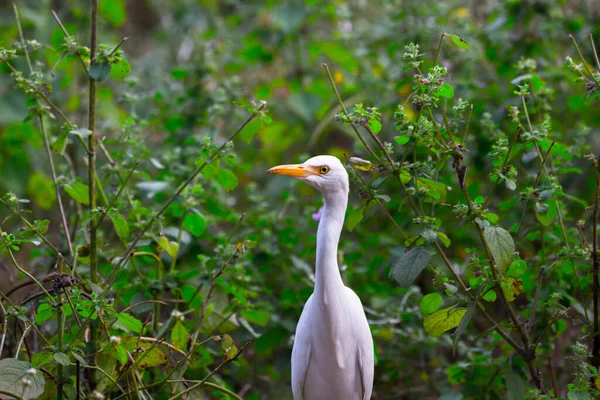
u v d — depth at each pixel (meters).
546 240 9.02
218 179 8.61
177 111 12.80
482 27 14.47
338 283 7.30
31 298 7.63
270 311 10.12
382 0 14.55
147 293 8.79
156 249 9.17
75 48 8.04
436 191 7.50
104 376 7.80
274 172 7.18
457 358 10.45
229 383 10.55
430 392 10.53
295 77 15.52
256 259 10.49
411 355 10.88
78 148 13.15
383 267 10.81
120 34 21.02
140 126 10.48
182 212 9.34
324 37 16.72
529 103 9.41
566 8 14.37
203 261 8.78
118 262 8.26
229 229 12.52
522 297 11.30
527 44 12.72
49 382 7.58
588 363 7.97
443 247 12.06
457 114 7.55
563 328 8.84
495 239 7.11
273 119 14.84
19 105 13.38
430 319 7.69
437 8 13.67
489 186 12.26
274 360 10.97
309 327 7.45
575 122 13.10
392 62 14.02
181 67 13.32
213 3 18.39
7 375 6.56
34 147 13.69
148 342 7.89
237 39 16.23
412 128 7.31
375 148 11.91
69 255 9.31
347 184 7.29
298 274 10.80
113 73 8.05
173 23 19.03
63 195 11.87
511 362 8.43
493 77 13.88
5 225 13.75
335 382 7.55
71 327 8.07
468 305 7.62
